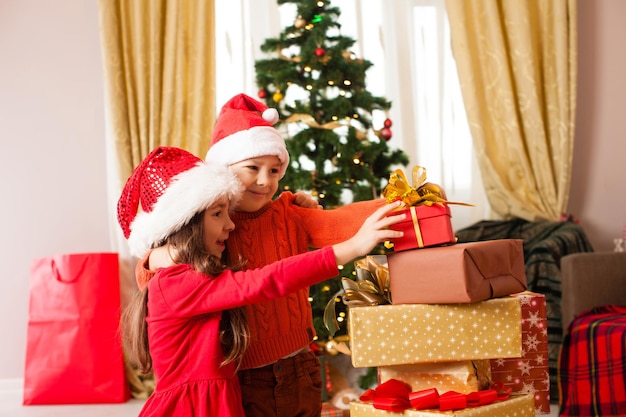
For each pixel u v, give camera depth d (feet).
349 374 11.91
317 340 10.76
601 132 13.89
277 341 5.44
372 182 11.39
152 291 5.06
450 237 4.71
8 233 13.35
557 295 11.10
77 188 13.44
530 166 13.30
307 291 5.90
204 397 4.85
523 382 5.81
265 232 5.66
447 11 13.46
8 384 13.10
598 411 8.93
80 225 13.41
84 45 13.56
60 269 12.19
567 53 13.28
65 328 12.05
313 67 11.26
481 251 4.61
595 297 10.39
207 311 4.90
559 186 13.17
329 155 11.44
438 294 4.57
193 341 4.97
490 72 13.41
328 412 10.59
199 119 12.95
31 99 13.50
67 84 13.51
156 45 12.92
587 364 9.17
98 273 12.14
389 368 5.14
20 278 13.34
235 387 5.05
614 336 8.86
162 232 5.08
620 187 13.85
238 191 5.25
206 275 4.91
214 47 13.16
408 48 13.80
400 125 13.70
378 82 13.70
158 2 12.96
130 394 12.39
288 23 13.60
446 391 4.91
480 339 4.67
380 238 4.63
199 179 5.06
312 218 5.91
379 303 5.16
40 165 13.44
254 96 13.57
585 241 11.93
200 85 12.99
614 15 13.96
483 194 13.67
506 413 4.79
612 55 13.94
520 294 5.97
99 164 13.46
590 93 13.94
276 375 5.41
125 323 5.50
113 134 12.82
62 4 13.56
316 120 11.52
